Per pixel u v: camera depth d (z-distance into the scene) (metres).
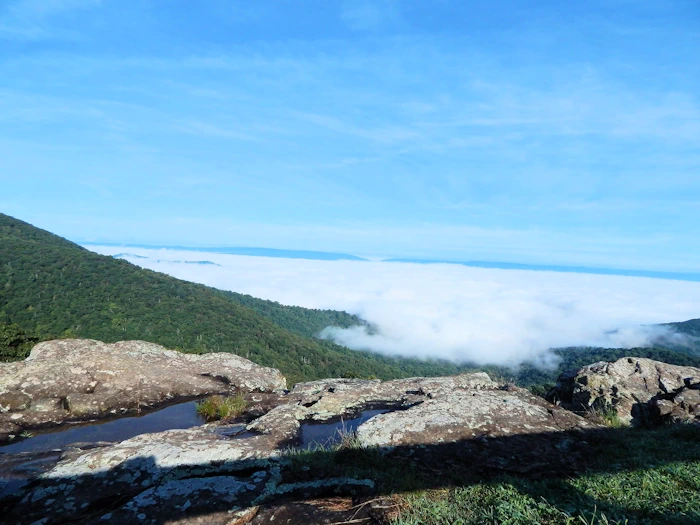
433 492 4.23
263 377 9.72
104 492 4.37
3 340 21.56
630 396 8.12
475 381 9.20
